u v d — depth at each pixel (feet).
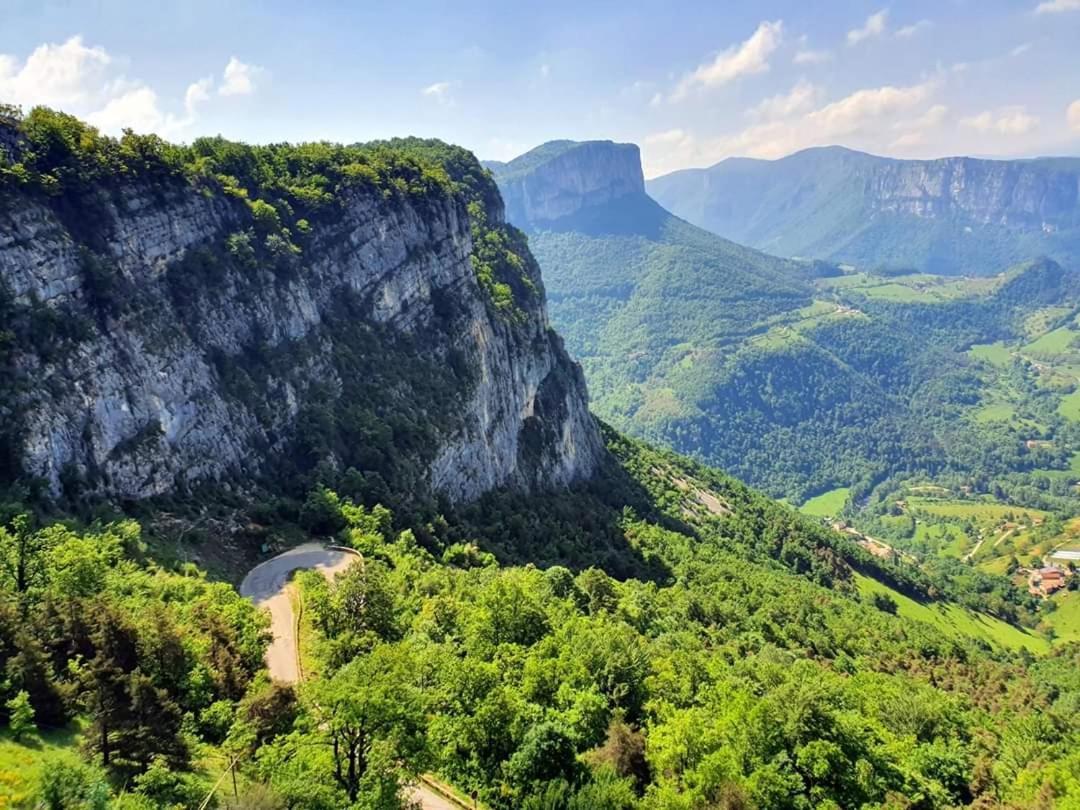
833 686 261.65
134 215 297.33
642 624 319.68
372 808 115.75
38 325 234.79
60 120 288.71
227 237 349.41
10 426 210.79
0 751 114.21
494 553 364.79
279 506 293.02
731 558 573.33
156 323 283.79
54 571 169.17
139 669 132.77
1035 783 219.41
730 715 183.52
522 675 183.73
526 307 628.69
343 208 430.20
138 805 107.45
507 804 147.95
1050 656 627.87
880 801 178.09
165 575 209.05
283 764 120.57
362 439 354.74
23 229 245.24
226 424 301.63
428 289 484.74
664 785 154.30
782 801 164.86
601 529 520.01
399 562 274.36
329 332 396.16
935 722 271.28
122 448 247.50
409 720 126.31
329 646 181.47
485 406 491.72
